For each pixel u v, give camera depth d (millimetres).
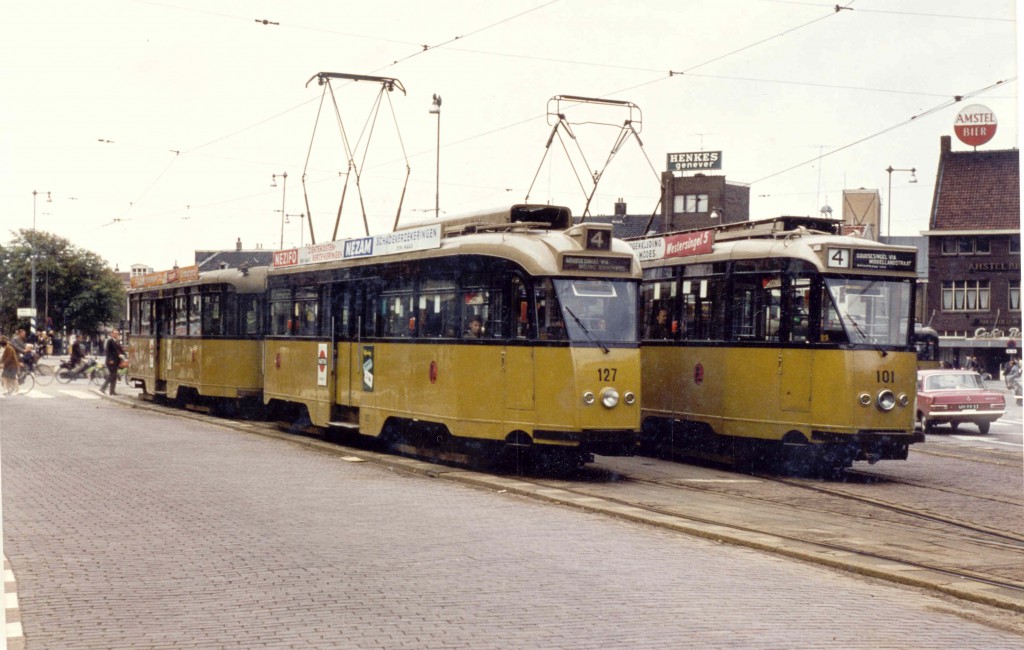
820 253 17531
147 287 32656
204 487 14805
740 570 10078
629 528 12227
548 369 16328
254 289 27312
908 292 17781
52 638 7340
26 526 11680
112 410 27984
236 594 8641
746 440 18531
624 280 16891
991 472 19469
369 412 20141
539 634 7559
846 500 15445
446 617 7984
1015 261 42312
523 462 17766
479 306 17344
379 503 13617
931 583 9656
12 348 29812
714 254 19375
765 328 18219
